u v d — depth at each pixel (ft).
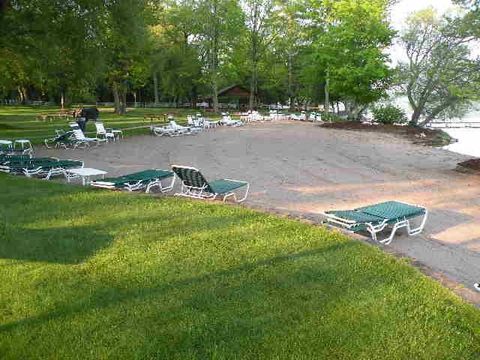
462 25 53.47
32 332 13.55
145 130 91.56
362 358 12.36
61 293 16.06
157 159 56.08
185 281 17.11
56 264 18.58
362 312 14.75
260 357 12.36
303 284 16.88
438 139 97.14
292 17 171.01
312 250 20.34
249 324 14.02
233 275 17.63
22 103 211.41
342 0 126.31
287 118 146.92
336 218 25.73
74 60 73.36
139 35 76.23
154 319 14.34
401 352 12.64
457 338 13.35
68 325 13.96
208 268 18.33
